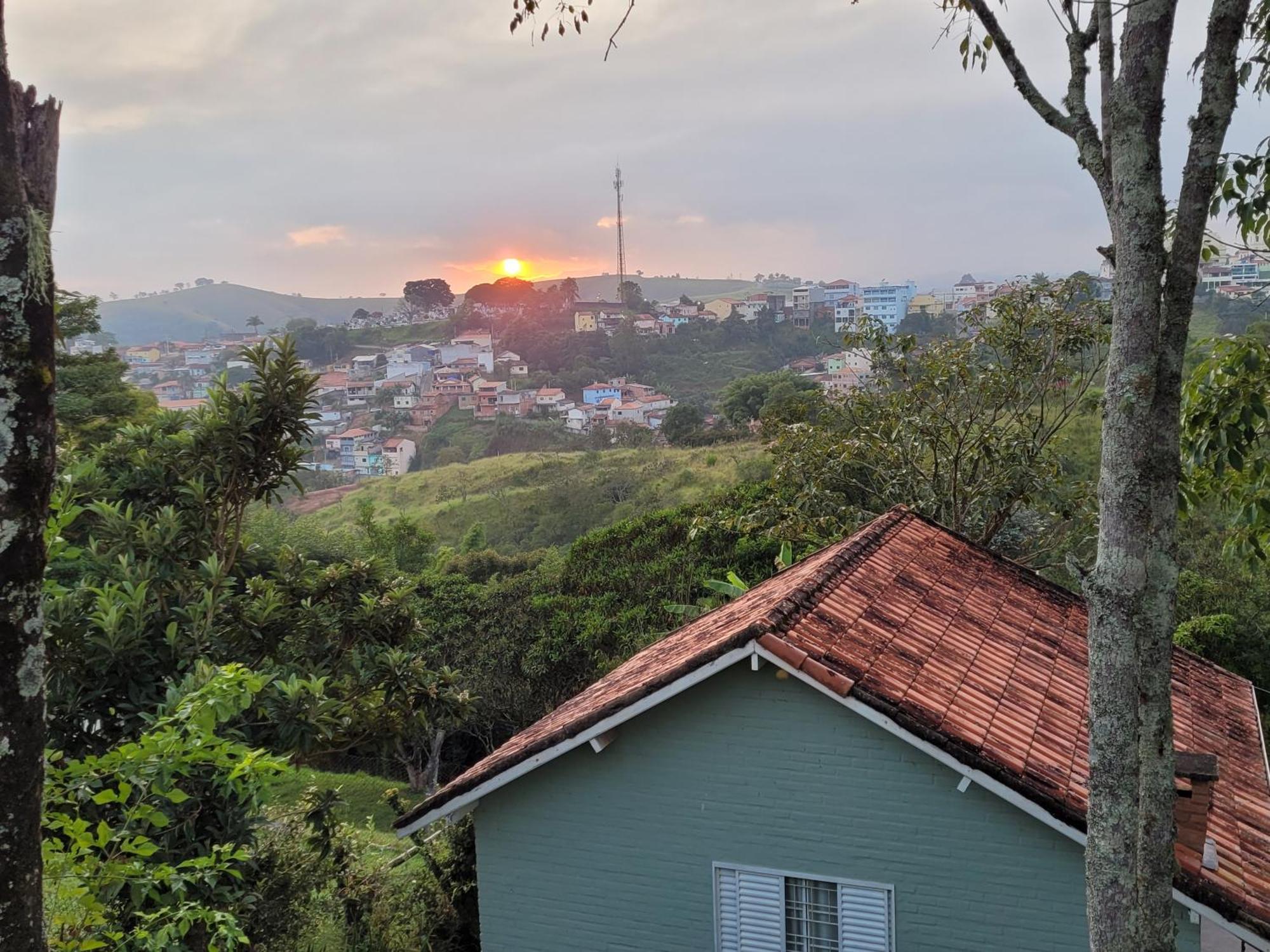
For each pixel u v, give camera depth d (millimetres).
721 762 8711
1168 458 4828
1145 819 4766
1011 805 7898
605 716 8516
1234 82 4777
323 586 12156
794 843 8555
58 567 10320
